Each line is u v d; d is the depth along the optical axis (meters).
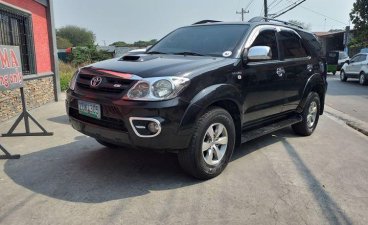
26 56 9.42
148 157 5.20
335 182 4.56
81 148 5.63
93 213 3.59
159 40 5.94
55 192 4.04
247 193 4.13
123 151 5.46
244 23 5.51
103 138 4.27
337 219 3.61
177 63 4.38
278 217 3.61
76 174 4.57
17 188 4.14
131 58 4.75
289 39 6.14
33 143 5.92
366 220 3.62
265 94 5.30
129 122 3.89
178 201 3.88
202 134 4.18
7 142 5.98
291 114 6.50
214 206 3.79
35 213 3.57
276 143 6.27
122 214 3.58
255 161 5.23
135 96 3.89
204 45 5.23
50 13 10.64
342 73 21.48
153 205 3.77
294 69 6.02
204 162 4.32
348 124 8.49
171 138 3.95
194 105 4.04
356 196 4.16
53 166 4.84
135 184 4.28
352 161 5.43
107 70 4.23
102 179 4.42
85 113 4.32
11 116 8.06
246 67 4.86
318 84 6.88
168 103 3.87
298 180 4.57
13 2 8.56
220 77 4.41
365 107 11.46
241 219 3.54
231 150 4.70
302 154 5.68
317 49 7.04
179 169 4.77
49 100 10.62
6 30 8.45
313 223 3.52
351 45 40.56
